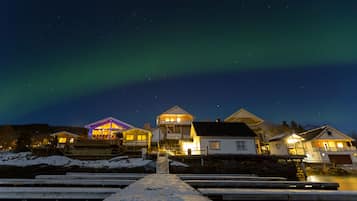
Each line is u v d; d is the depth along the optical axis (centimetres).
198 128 2823
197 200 349
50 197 589
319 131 3425
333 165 2795
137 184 593
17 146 2745
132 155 2198
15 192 603
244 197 539
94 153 2262
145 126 3725
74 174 1215
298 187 786
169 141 3406
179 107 3950
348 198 533
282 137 3195
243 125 3011
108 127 3147
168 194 412
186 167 1883
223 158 2125
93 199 580
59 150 2272
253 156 2138
